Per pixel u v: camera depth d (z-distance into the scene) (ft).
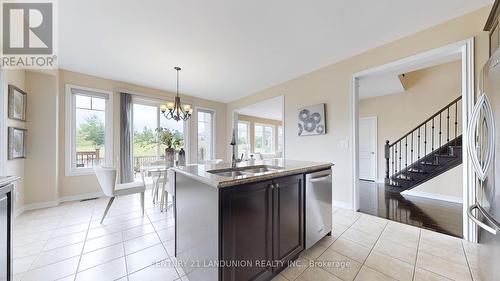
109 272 5.32
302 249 5.84
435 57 7.79
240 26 7.66
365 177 18.76
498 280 3.70
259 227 4.62
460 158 11.19
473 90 6.68
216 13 6.88
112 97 13.50
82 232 7.69
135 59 10.47
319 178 6.50
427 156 13.50
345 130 10.44
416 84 15.40
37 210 10.24
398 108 16.42
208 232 4.18
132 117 14.32
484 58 6.54
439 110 13.83
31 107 10.51
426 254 5.99
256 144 30.27
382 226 8.07
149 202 11.72
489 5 6.48
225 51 9.66
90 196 12.55
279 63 11.05
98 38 8.39
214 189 3.99
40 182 10.70
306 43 8.96
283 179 5.26
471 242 6.66
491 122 4.00
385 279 4.94
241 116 28.22
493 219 3.83
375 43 8.98
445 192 12.09
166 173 10.25
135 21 7.27
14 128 9.16
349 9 6.75
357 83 10.21
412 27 7.79
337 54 10.03
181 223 5.58
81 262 5.75
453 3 6.47
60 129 11.63
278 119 32.89
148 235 7.47
